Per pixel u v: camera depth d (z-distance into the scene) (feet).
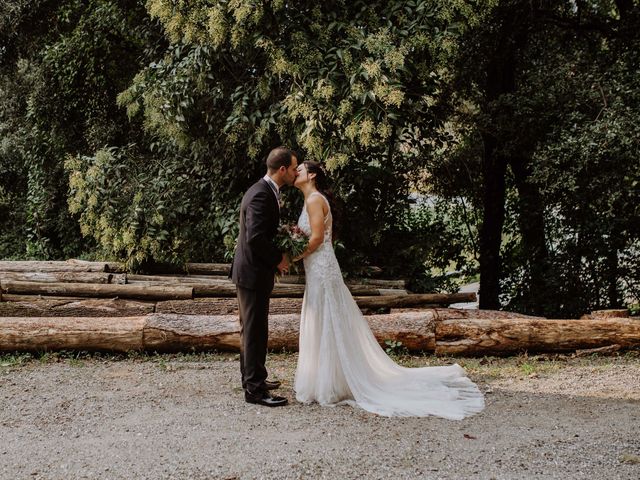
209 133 30.71
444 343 23.30
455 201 40.78
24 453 13.62
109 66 43.04
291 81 27.35
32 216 46.62
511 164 38.09
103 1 41.24
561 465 12.84
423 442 14.17
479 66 36.91
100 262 29.68
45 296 27.02
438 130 37.96
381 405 16.63
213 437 14.44
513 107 33.71
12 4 43.62
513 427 15.25
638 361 22.43
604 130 28.66
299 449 13.69
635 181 30.07
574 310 35.55
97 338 22.57
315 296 17.44
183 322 23.06
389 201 33.76
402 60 24.75
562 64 33.27
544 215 36.73
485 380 20.01
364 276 31.63
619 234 34.01
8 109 49.26
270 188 16.72
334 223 18.33
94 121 43.09
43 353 22.65
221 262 32.19
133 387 18.89
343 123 25.88
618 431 14.83
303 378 17.34
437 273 41.81
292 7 26.73
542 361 22.85
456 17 27.94
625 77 30.66
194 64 28.37
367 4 27.71
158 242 28.89
